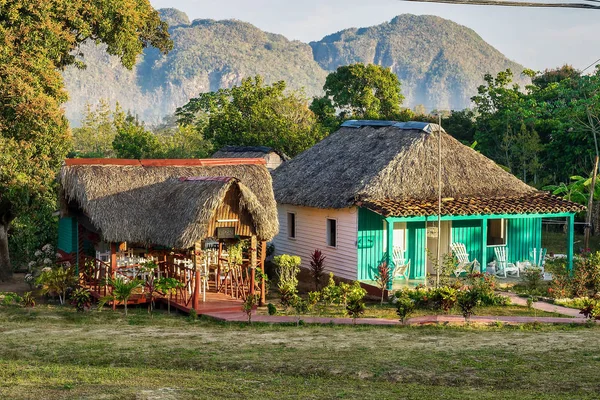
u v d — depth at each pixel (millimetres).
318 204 27938
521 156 54375
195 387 12711
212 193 21125
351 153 30766
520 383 13141
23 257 35062
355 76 73000
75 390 12195
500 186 29203
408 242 27625
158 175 24297
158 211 22766
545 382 13102
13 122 28609
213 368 14711
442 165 28672
